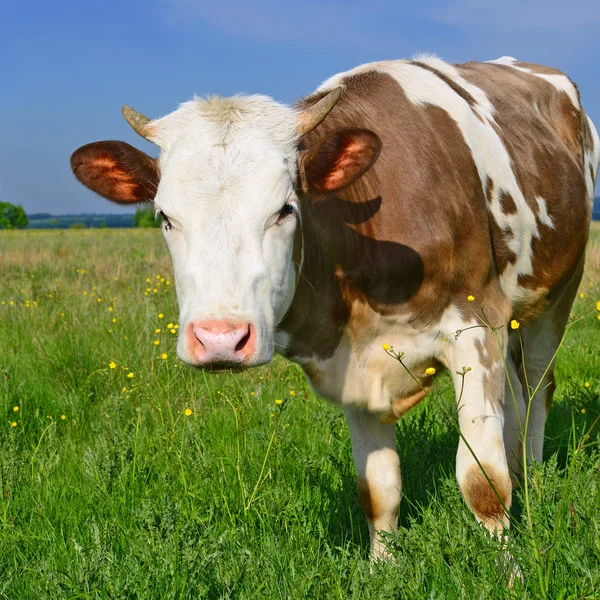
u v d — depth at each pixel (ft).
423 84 14.37
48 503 13.87
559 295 17.06
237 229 10.28
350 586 10.23
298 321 12.48
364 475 13.57
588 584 9.53
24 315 28.89
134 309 27.81
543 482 11.70
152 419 17.98
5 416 18.86
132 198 12.30
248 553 11.03
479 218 13.35
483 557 10.16
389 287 12.53
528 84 17.74
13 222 307.78
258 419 17.66
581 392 19.10
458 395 12.59
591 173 19.88
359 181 12.73
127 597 9.61
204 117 11.47
